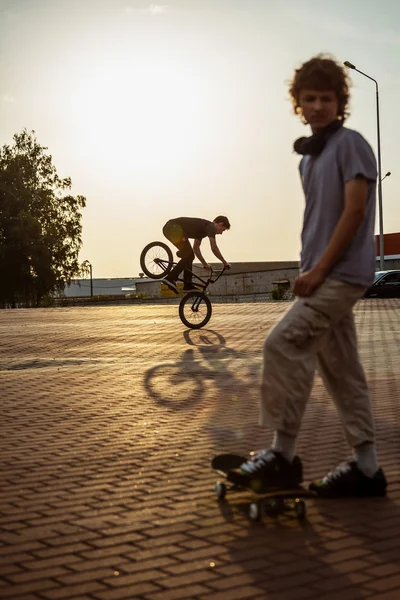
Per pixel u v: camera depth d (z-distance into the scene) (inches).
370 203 158.6
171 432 238.4
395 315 862.5
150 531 147.0
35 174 2586.1
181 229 594.6
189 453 209.6
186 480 182.2
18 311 1083.3
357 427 166.1
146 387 338.6
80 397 311.9
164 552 136.0
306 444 218.4
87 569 128.9
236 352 492.7
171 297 2103.8
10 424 256.1
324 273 154.4
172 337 602.5
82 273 2586.1
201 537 143.4
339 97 160.6
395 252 2514.8
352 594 117.6
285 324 155.6
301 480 158.9
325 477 170.2
